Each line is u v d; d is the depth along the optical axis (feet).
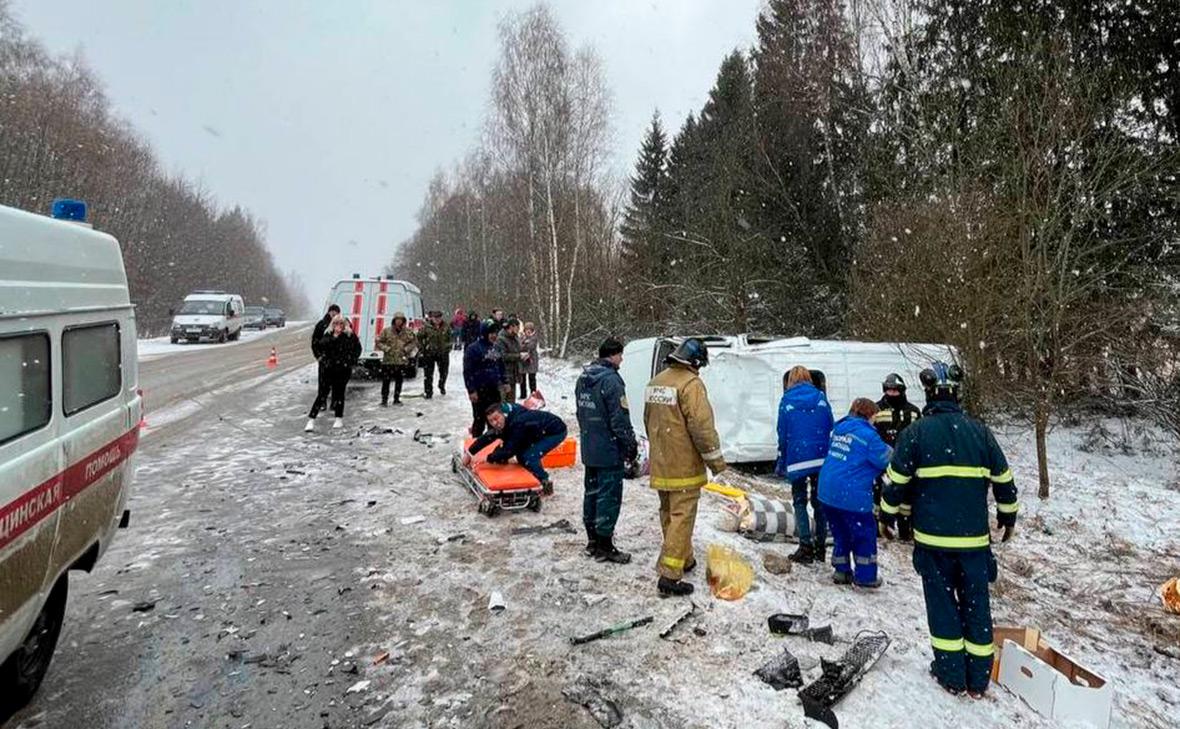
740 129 63.62
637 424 32.81
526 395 44.83
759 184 59.52
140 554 17.28
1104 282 33.24
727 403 28.40
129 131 159.22
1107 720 10.93
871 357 29.96
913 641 13.65
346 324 34.71
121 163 148.25
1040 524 24.95
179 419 36.65
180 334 97.30
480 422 25.63
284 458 27.96
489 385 28.68
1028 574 20.47
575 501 22.33
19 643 9.18
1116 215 35.14
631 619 13.84
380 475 25.40
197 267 210.38
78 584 15.39
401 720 10.50
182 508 21.20
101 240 12.55
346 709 10.78
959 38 42.78
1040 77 31.40
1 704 10.33
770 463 29.81
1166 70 35.65
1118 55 35.65
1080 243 33.42
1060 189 28.30
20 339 9.06
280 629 13.42
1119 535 23.93
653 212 100.53
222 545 18.03
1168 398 33.53
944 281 31.81
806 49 59.06
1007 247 30.42
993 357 31.60
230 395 45.70
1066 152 29.91
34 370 9.46
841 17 55.11
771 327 57.93
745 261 56.80
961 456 11.84
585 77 77.41
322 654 12.48
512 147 78.89
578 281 81.35
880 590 16.42
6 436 8.63
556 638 13.07
